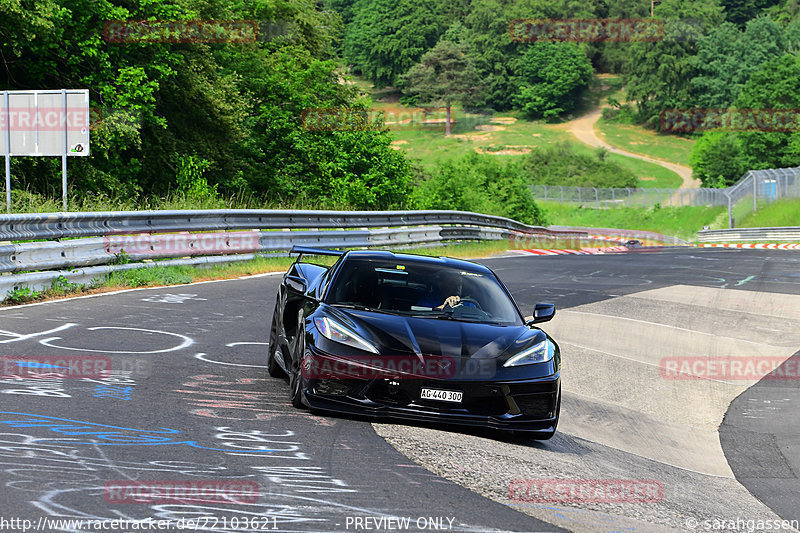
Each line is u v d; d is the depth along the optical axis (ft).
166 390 29.81
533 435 29.25
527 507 20.75
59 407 25.85
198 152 127.95
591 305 70.90
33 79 110.93
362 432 26.40
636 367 49.39
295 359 29.37
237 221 84.23
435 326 29.40
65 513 16.71
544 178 555.28
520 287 81.15
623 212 406.62
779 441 36.78
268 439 24.21
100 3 107.04
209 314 51.01
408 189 169.89
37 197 76.02
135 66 111.45
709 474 31.09
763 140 446.60
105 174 107.55
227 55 150.61
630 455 31.83
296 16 191.31
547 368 28.91
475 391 27.55
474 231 144.15
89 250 60.29
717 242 269.23
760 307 73.31
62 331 40.52
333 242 101.04
